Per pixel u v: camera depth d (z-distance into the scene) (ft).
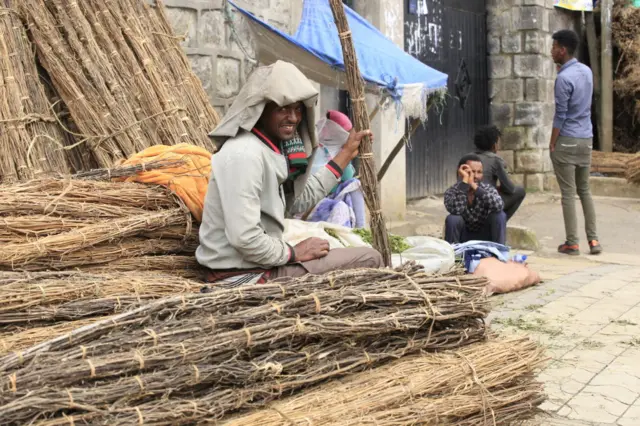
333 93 30.94
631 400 13.62
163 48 18.19
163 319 9.58
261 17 24.04
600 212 36.29
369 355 10.32
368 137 13.01
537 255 27.61
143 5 18.54
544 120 42.47
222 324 9.41
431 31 37.60
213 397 8.98
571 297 20.79
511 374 11.19
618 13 44.32
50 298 10.30
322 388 9.93
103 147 15.75
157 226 12.68
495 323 18.21
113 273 11.93
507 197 25.23
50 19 16.81
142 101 16.57
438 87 21.68
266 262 11.27
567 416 12.93
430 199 37.78
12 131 14.84
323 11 22.30
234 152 11.10
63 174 14.32
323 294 10.15
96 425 8.15
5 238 11.51
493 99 42.37
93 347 8.73
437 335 11.17
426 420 9.99
